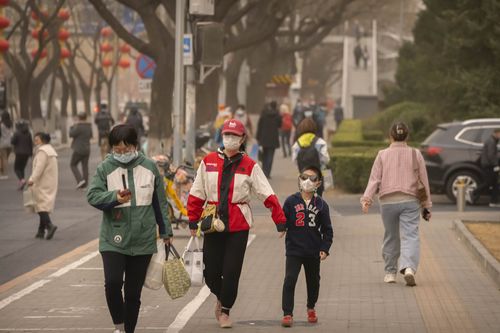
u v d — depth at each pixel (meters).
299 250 19.42
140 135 70.75
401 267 24.09
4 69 108.12
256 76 108.62
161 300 22.39
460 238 32.41
